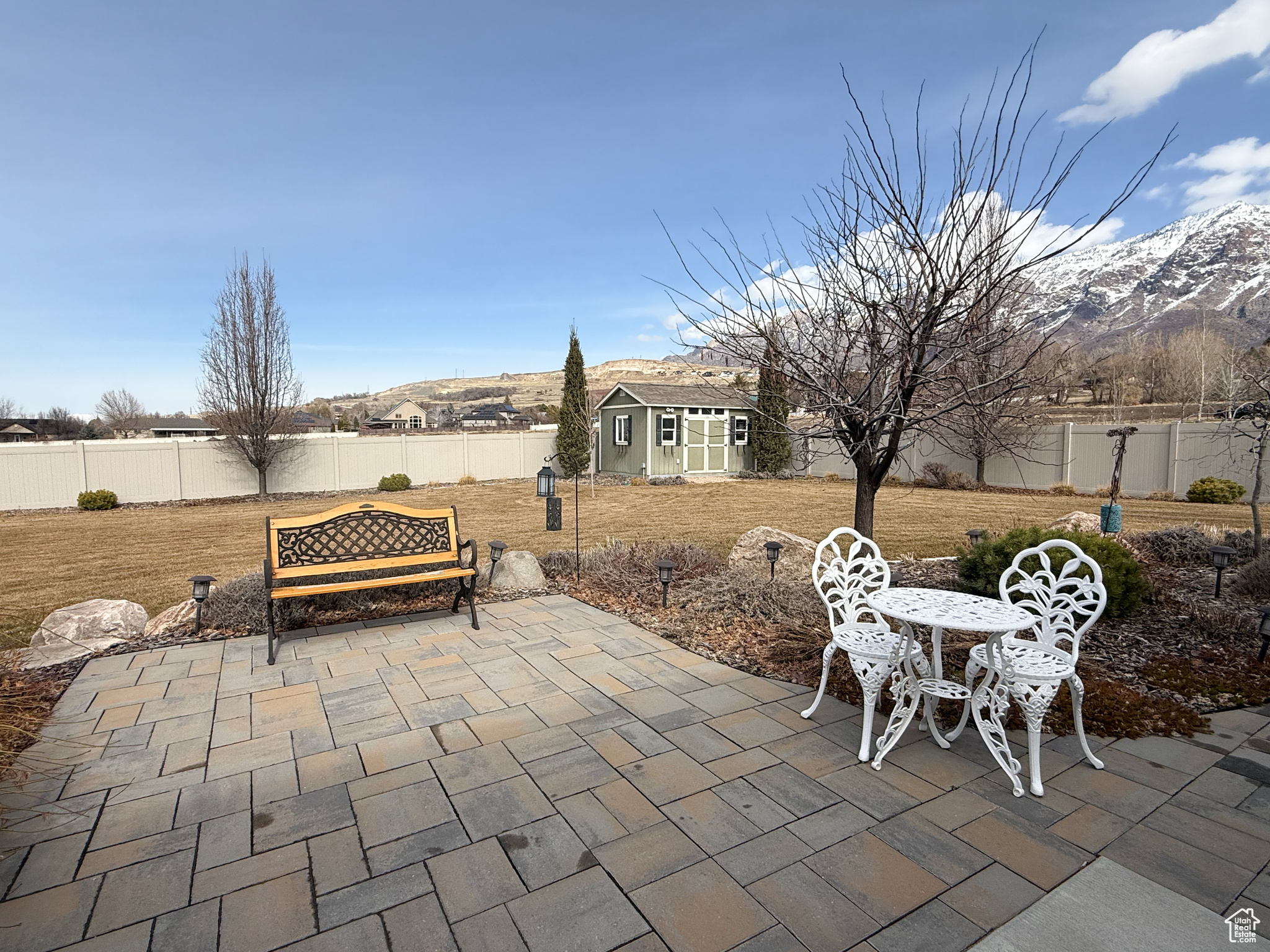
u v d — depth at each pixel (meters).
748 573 5.79
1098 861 2.13
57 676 3.95
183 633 4.83
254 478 17.66
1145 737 3.08
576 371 20.62
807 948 1.73
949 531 9.65
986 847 2.21
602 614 5.39
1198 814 2.42
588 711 3.42
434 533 5.33
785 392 5.05
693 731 3.17
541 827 2.34
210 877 2.06
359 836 2.29
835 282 4.13
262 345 17.12
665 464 20.77
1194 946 1.74
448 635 4.81
